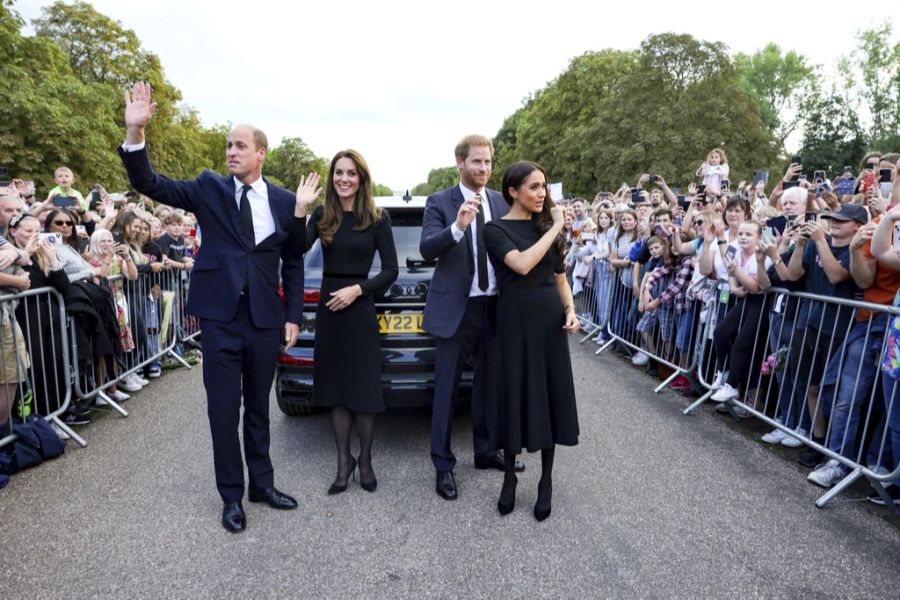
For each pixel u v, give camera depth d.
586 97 41.47
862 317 3.71
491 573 2.78
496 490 3.64
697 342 5.39
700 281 5.48
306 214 3.31
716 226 5.24
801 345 4.16
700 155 33.16
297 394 4.17
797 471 3.92
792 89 56.97
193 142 45.69
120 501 3.51
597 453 4.21
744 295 4.79
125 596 2.62
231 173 3.27
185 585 2.69
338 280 3.55
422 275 4.12
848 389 3.72
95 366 5.20
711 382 5.38
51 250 4.52
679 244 5.97
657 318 6.25
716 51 36.16
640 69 36.88
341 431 3.62
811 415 4.12
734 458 4.12
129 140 2.91
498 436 3.28
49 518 3.31
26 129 28.05
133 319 5.85
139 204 10.28
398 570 2.80
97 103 32.38
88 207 8.40
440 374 3.58
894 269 3.43
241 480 3.26
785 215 5.12
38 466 4.02
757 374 4.79
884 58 49.00
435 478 3.82
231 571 2.80
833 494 3.42
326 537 3.10
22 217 4.47
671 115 34.28
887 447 3.71
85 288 4.93
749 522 3.24
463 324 3.59
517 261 3.03
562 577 2.74
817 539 3.07
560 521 3.26
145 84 2.93
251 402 3.38
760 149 34.28
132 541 3.07
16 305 4.25
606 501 3.49
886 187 5.36
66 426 4.46
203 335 3.19
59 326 4.59
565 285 3.40
